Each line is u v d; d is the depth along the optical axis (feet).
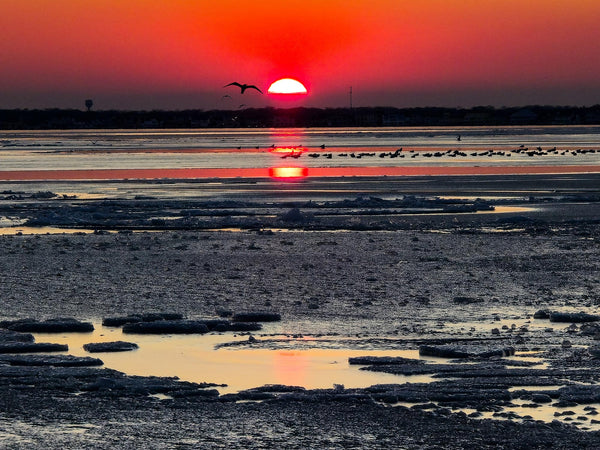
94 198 238.07
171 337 81.51
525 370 68.23
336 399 60.70
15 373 67.31
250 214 193.88
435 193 248.52
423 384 64.39
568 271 116.57
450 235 153.79
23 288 103.86
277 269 117.70
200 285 106.52
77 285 106.01
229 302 96.73
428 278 111.24
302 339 80.38
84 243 143.64
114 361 72.74
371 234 155.33
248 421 56.03
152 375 68.28
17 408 58.59
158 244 142.31
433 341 79.10
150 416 57.06
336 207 207.62
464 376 66.95
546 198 226.38
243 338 81.05
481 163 403.95
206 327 83.82
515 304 96.02
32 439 52.75
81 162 438.81
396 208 204.23
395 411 58.08
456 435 53.36
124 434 53.62
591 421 56.13
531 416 57.36
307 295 100.48
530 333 81.97
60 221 176.96
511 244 142.31
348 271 116.26
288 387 63.67
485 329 83.87
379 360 71.41
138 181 299.99
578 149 549.13
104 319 87.15
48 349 75.77
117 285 106.22
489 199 226.38
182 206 211.82
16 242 143.95
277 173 339.98
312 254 131.03
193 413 57.72
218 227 169.89
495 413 57.88
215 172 349.82
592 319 87.30
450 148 618.85
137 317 87.45
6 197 239.09
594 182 283.59
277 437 53.16
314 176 320.70
